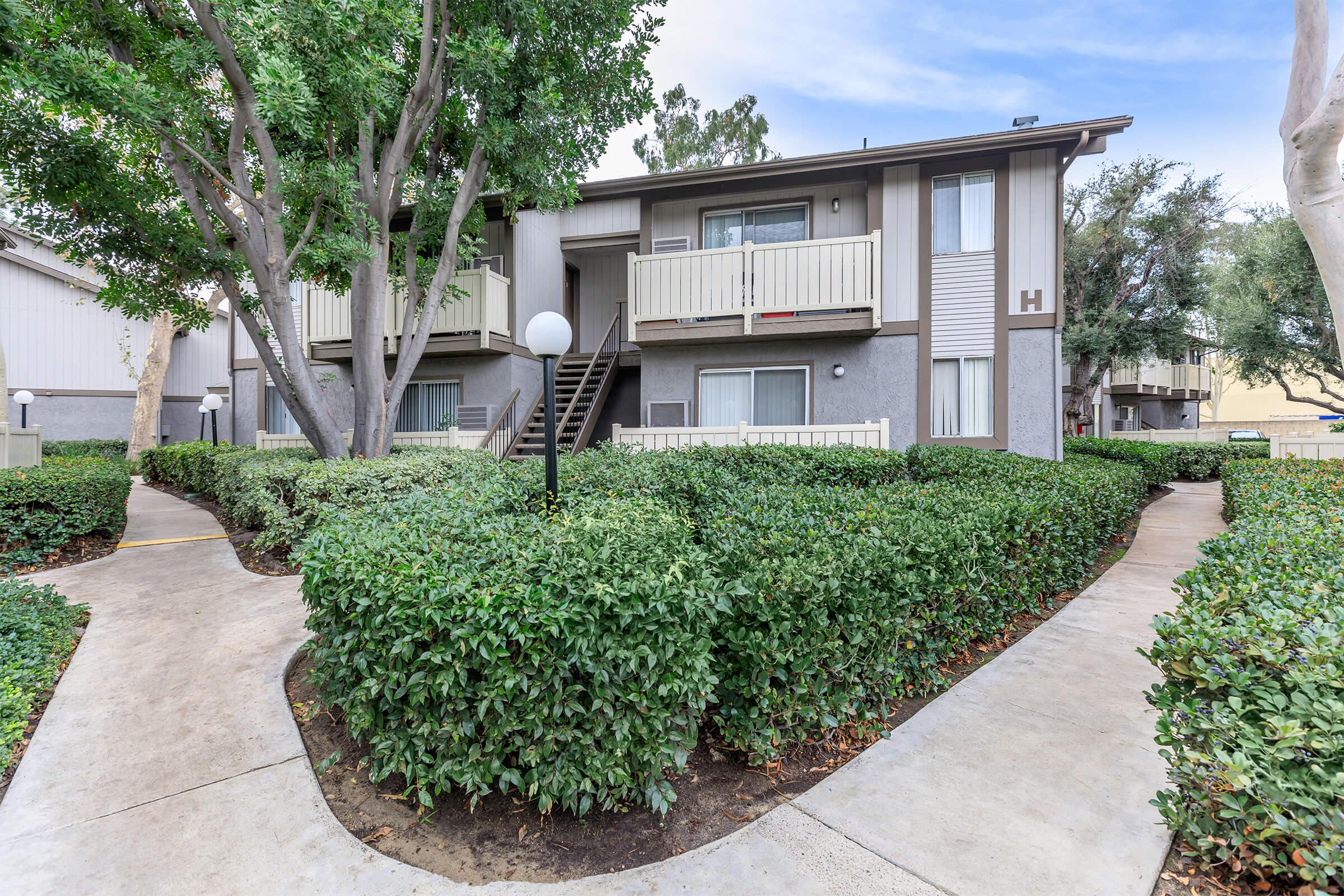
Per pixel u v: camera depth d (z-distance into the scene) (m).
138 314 7.90
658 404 10.27
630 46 7.61
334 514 3.82
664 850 2.12
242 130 6.46
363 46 5.70
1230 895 1.81
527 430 11.47
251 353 13.02
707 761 2.65
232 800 2.41
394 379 7.95
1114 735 2.79
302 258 7.55
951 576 3.29
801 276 9.16
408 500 3.78
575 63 7.34
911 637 3.14
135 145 6.98
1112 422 22.25
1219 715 1.73
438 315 10.76
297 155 6.84
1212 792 1.76
